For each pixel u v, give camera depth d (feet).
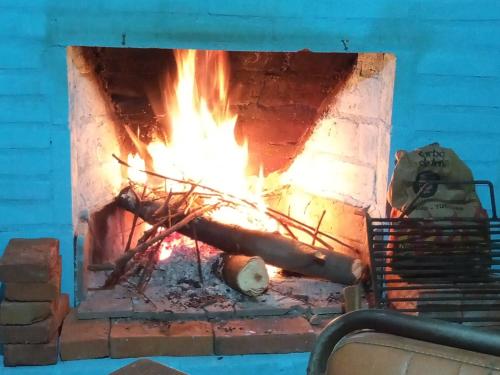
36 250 5.28
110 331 5.42
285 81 6.54
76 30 5.42
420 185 5.42
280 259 6.21
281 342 5.47
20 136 5.57
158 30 5.50
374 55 6.10
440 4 5.71
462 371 2.82
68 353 5.29
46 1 5.34
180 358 5.40
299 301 5.93
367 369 3.05
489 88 5.93
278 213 6.77
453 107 5.96
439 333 3.08
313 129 6.97
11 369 5.23
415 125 5.97
